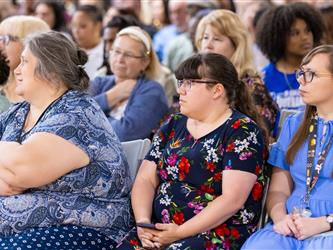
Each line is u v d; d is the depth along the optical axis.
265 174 3.81
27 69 3.76
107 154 3.73
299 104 5.11
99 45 7.20
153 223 3.80
